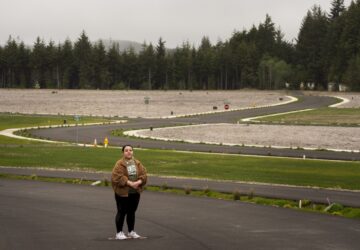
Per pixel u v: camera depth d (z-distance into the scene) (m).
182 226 16.31
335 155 48.91
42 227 16.19
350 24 199.62
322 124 84.88
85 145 57.19
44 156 43.91
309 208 20.77
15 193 24.48
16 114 111.50
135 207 14.20
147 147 55.22
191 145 58.12
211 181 28.81
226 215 18.47
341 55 198.38
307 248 13.16
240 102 142.00
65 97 163.25
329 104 130.88
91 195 23.81
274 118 99.00
